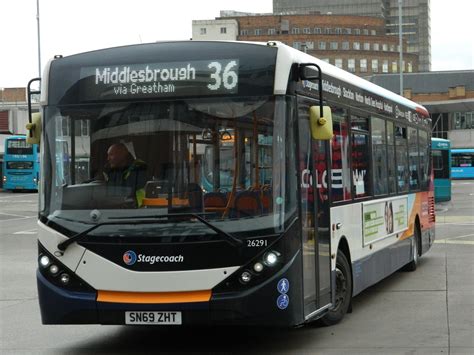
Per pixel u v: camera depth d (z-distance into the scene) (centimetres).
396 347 748
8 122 6819
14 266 1556
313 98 760
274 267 652
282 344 775
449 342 766
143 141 689
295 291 668
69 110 715
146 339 826
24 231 2531
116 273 670
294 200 677
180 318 657
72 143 709
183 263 655
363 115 977
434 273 1310
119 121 698
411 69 15112
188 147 678
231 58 684
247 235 653
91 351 771
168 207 671
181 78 689
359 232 935
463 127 9206
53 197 703
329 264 793
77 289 683
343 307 873
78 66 720
